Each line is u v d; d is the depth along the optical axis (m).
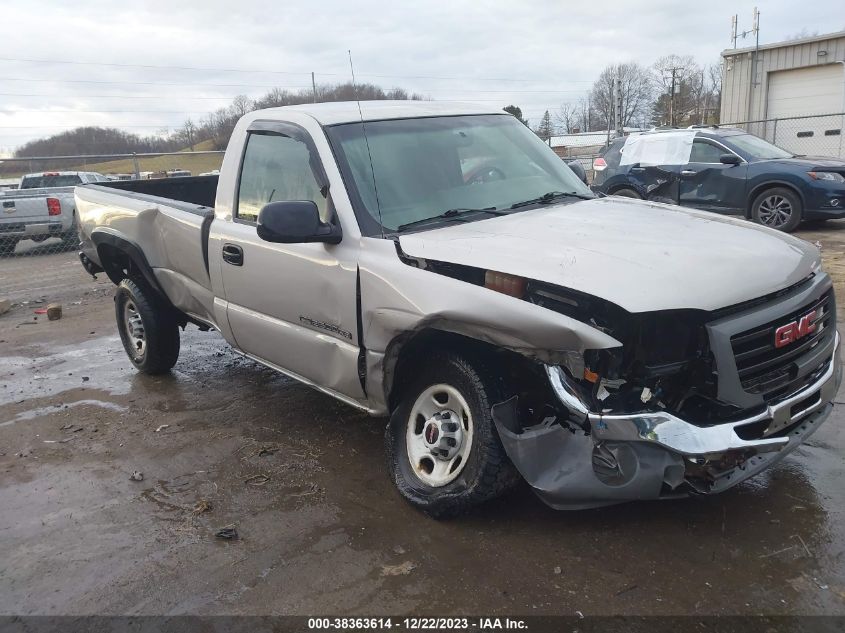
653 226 3.58
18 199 12.73
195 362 6.36
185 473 4.17
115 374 6.17
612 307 2.80
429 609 2.82
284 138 4.24
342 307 3.71
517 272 3.00
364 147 4.00
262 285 4.24
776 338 2.98
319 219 3.65
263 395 5.39
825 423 4.29
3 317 8.82
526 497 3.58
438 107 4.63
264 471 4.12
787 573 2.90
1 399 5.68
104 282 10.91
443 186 4.01
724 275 2.98
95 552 3.39
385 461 4.09
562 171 4.69
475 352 3.27
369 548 3.26
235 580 3.10
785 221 11.38
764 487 3.58
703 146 12.28
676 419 2.80
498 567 3.05
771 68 21.44
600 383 2.83
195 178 7.32
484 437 3.16
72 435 4.86
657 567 2.98
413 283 3.32
